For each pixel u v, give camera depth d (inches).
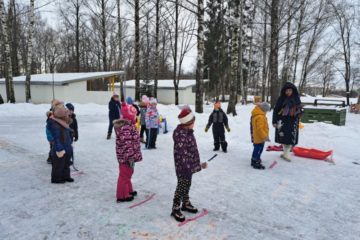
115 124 176.9
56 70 1932.8
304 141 348.2
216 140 318.7
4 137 388.8
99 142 369.4
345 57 1059.3
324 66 1143.6
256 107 253.3
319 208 173.3
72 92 951.6
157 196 189.8
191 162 159.3
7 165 258.5
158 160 280.4
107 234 140.5
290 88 271.9
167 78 1958.7
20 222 152.0
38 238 136.4
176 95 1184.2
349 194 196.1
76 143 361.1
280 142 276.7
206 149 328.8
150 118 329.4
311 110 475.2
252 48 1203.2
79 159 283.3
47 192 195.0
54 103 216.7
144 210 168.1
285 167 258.2
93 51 1657.2
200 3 560.1
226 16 1375.5
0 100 762.2
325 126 401.1
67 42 1876.2
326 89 2235.5
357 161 280.7
